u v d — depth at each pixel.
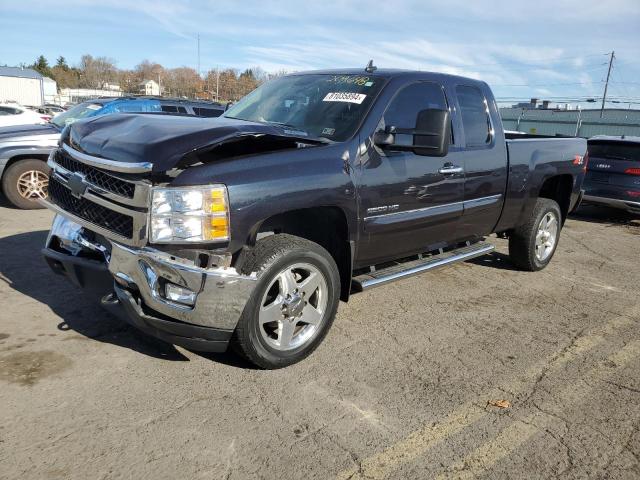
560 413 3.41
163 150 3.13
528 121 42.78
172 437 2.91
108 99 11.33
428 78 4.68
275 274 3.43
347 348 4.11
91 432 2.90
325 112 4.30
